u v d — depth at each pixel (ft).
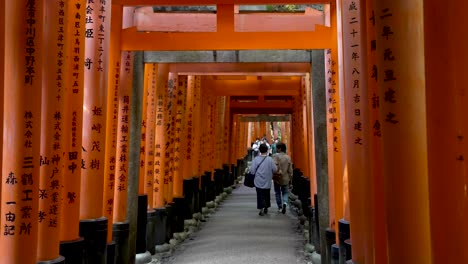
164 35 16.47
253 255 21.54
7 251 8.55
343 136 13.33
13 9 8.55
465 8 5.13
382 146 6.89
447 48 5.28
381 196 7.82
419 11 6.61
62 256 10.51
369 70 8.31
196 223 30.42
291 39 15.96
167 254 22.44
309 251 21.85
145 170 21.58
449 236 5.31
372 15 8.30
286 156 37.17
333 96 15.42
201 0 15.92
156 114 22.93
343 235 13.26
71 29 11.64
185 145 29.94
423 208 6.49
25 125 8.63
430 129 5.50
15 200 8.57
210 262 20.38
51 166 10.14
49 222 10.03
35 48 8.68
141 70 19.27
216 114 43.04
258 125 108.37
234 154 63.46
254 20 19.34
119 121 17.72
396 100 6.66
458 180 5.22
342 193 14.85
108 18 13.66
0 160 6.89
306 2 15.74
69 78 11.68
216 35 16.17
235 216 35.37
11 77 8.59
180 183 26.99
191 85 30.99
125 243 17.51
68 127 11.64
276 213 36.88
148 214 21.75
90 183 13.29
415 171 6.53
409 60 6.62
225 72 24.32
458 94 5.19
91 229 12.97
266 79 36.81
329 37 15.84
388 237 6.73
